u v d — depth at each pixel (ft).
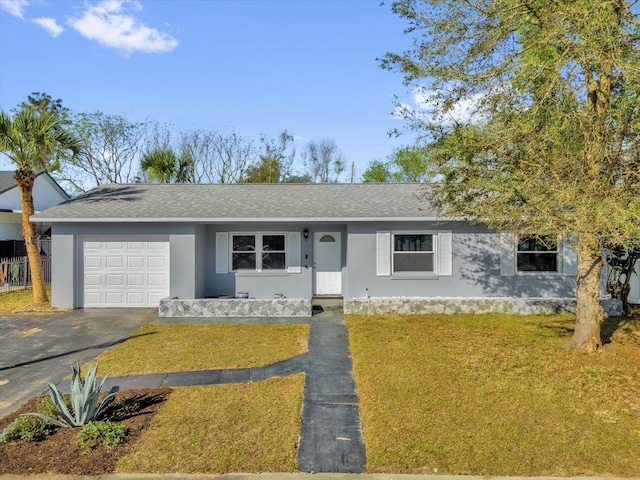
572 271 41.68
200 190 49.67
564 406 18.62
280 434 16.25
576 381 21.44
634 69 18.86
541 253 41.88
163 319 36.32
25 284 52.80
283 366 24.47
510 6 21.18
